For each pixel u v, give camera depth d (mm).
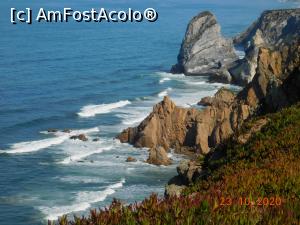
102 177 74250
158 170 76125
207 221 8672
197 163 29031
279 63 71500
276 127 22453
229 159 21922
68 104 118500
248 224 8938
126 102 122125
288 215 9227
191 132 84562
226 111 81625
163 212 8914
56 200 66875
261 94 75750
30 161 81188
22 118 106125
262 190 12844
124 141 88188
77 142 90188
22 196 68000
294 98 38125
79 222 8750
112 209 8961
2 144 89375
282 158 16812
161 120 85688
